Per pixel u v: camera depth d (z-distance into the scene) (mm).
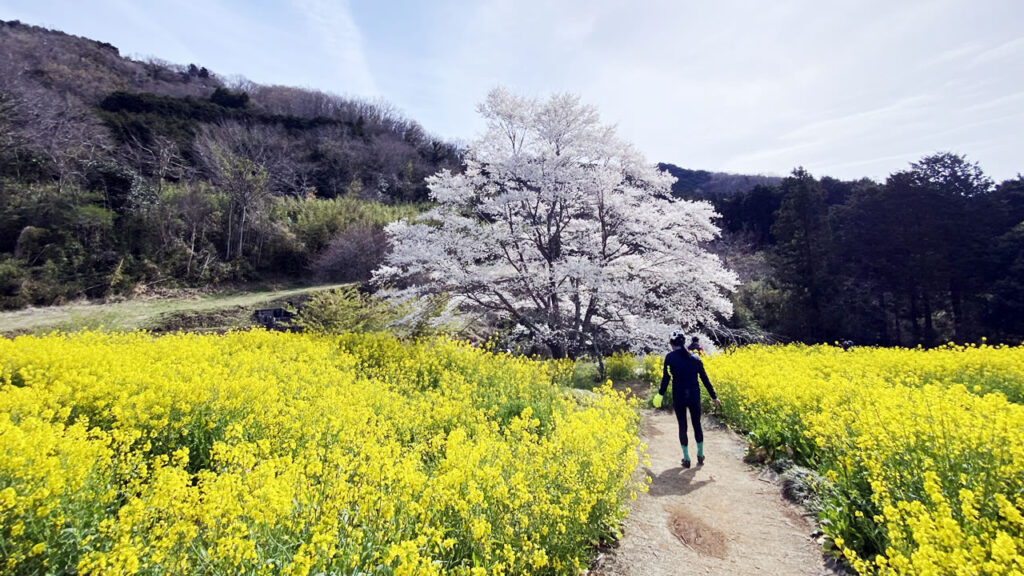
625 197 13414
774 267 31547
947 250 25812
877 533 3492
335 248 26016
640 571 3625
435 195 13945
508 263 14102
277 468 3578
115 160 26594
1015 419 3805
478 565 3012
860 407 5109
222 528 2746
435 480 3562
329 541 2605
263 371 7098
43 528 2609
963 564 2346
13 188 20891
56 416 4578
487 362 9836
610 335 13539
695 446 6734
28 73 33594
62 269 19312
